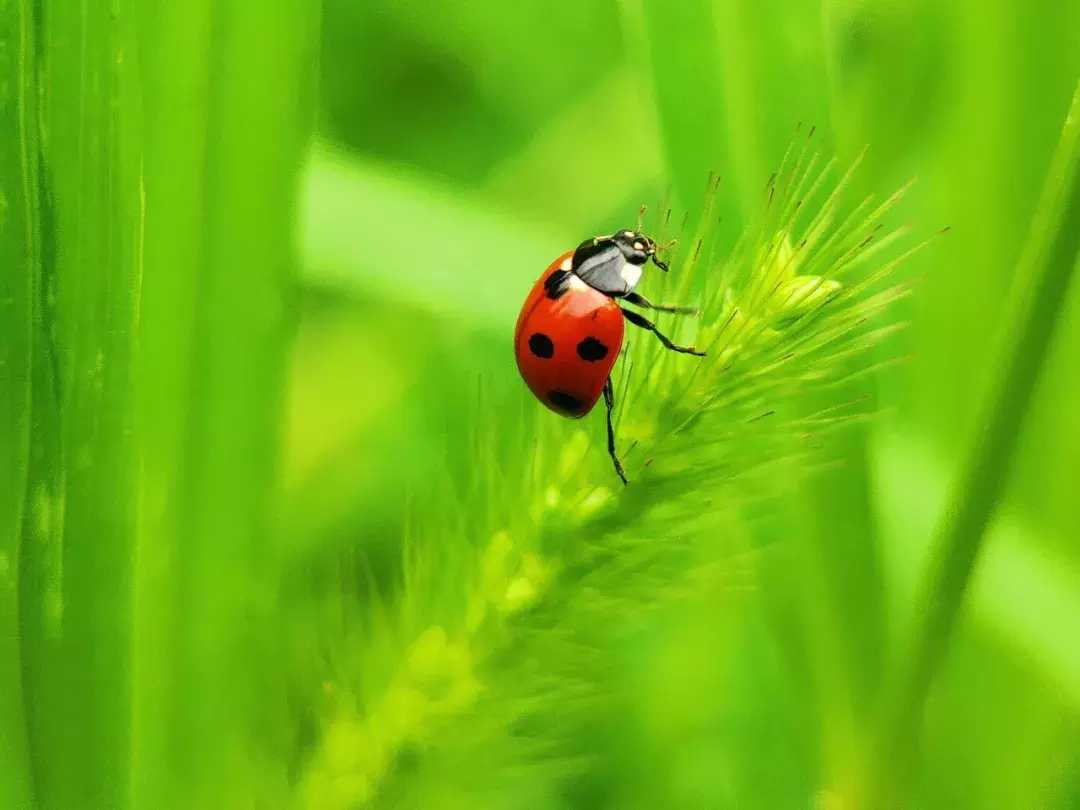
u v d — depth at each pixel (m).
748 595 0.16
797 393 0.14
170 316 0.14
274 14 0.14
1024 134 0.16
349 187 0.17
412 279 0.17
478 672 0.15
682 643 0.16
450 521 0.15
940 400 0.16
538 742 0.15
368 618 0.15
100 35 0.14
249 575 0.14
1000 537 0.15
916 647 0.14
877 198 0.16
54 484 0.14
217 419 0.14
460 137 0.19
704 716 0.16
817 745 0.15
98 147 0.14
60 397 0.14
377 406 0.18
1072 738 0.15
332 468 0.18
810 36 0.15
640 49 0.15
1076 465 0.15
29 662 0.14
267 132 0.14
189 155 0.14
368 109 0.19
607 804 0.16
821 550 0.15
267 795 0.14
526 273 0.17
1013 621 0.15
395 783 0.15
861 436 0.15
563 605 0.15
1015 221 0.16
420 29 0.19
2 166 0.14
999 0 0.16
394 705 0.15
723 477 0.14
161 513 0.14
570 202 0.18
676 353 0.14
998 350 0.14
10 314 0.14
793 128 0.15
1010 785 0.15
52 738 0.14
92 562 0.14
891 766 0.14
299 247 0.14
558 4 0.19
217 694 0.14
